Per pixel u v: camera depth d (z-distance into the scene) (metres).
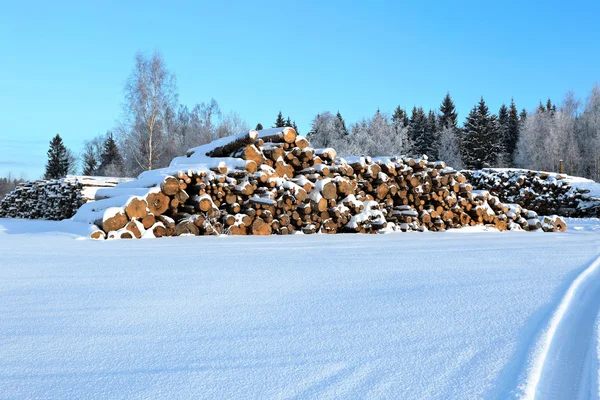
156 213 10.38
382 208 13.45
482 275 5.24
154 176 11.80
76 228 10.24
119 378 2.40
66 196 21.08
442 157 63.84
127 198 10.07
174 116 41.06
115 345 2.90
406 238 10.51
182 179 10.86
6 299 4.07
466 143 64.62
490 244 9.05
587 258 6.79
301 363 2.59
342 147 60.34
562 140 55.12
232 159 11.99
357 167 13.09
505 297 4.13
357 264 6.06
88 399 2.16
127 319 3.46
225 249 7.75
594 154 54.88
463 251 7.66
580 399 2.21
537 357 2.62
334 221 12.34
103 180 22.27
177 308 3.77
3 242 8.59
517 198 25.33
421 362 2.60
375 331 3.16
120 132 37.28
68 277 5.08
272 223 11.53
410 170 13.78
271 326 3.28
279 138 12.49
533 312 3.61
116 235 9.61
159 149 34.97
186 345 2.89
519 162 61.50
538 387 2.34
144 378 2.40
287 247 8.14
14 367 2.55
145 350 2.81
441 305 3.85
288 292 4.34
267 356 2.70
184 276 5.14
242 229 11.18
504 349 2.79
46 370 2.51
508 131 75.12
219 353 2.75
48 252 7.19
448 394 2.20
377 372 2.46
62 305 3.87
